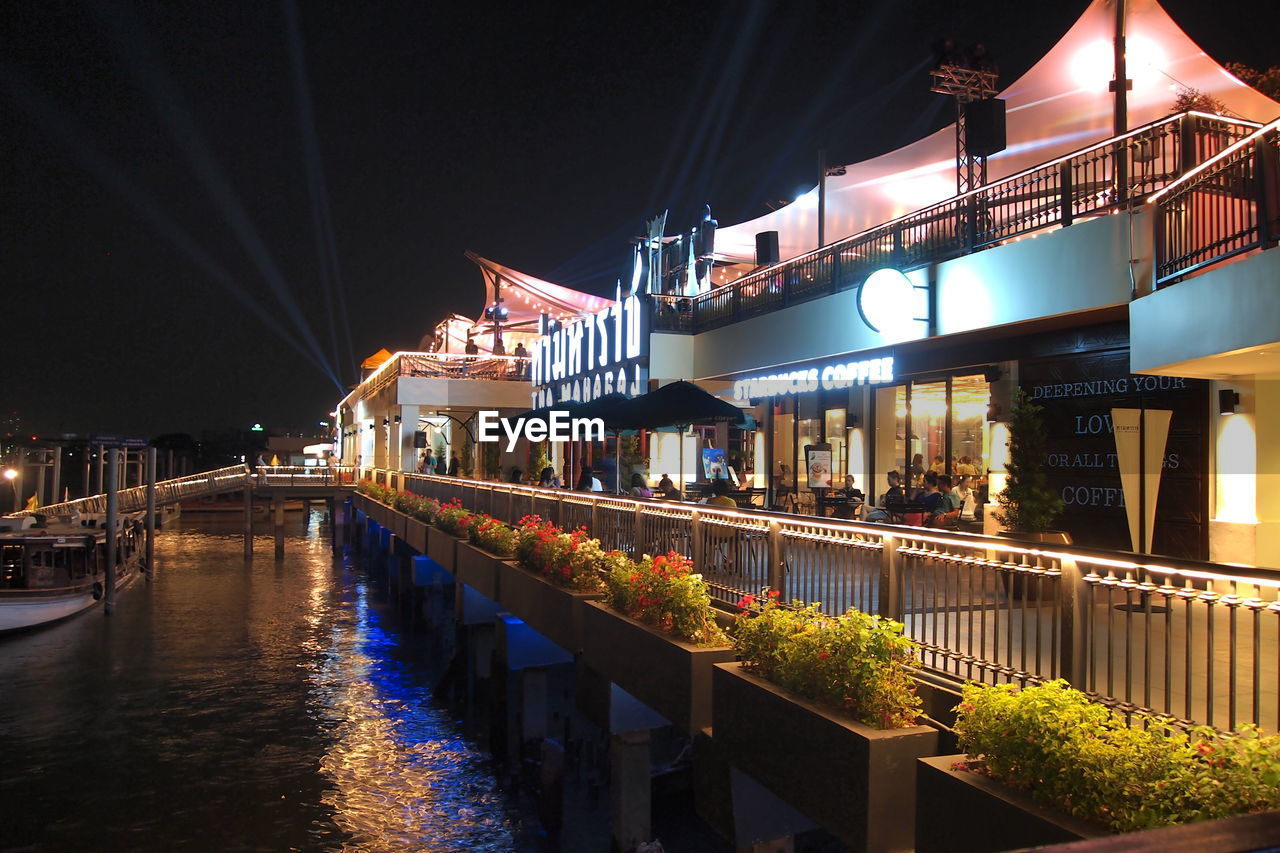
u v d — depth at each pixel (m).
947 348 14.72
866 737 4.70
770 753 5.64
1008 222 12.08
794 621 5.95
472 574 15.48
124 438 27.11
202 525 63.06
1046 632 6.55
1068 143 17.91
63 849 10.92
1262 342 7.32
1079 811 3.64
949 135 19.16
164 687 18.50
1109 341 11.85
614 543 11.05
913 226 13.86
